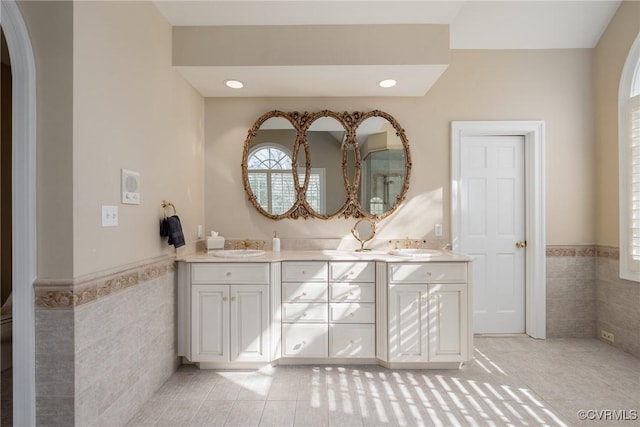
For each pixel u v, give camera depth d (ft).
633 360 8.66
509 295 10.49
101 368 5.45
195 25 8.12
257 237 10.19
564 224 10.21
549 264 10.20
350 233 10.18
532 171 10.25
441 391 7.25
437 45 8.11
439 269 8.20
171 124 8.04
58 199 4.84
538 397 6.98
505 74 10.19
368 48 8.12
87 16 5.15
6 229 8.84
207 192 10.15
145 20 6.88
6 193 8.86
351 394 7.14
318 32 8.14
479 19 9.35
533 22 9.46
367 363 8.60
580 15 9.30
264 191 10.14
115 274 5.80
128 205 6.24
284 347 8.39
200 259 8.20
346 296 8.41
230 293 8.19
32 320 4.82
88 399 5.14
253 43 8.13
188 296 8.25
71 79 4.85
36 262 4.85
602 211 9.91
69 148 4.84
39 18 4.85
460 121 10.14
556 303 10.20
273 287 8.25
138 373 6.55
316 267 8.43
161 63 7.56
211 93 9.83
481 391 7.23
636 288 8.81
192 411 6.54
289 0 7.33
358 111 10.18
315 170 10.17
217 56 8.12
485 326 10.48
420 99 10.21
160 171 7.48
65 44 4.85
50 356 4.82
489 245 10.48
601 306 9.96
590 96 10.19
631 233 8.86
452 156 10.11
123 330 6.05
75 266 4.89
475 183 10.49
